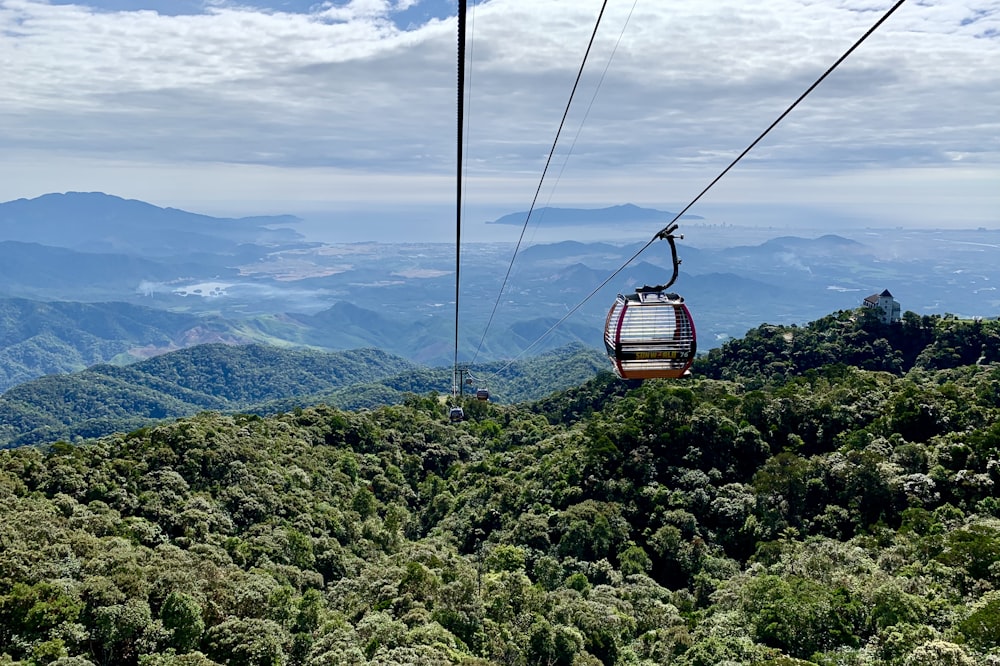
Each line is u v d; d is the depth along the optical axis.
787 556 53.84
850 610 41.53
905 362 119.75
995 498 56.62
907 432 71.31
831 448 74.69
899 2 7.23
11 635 32.78
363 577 51.28
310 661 36.44
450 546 69.44
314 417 99.81
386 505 82.19
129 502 53.88
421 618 42.38
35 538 41.09
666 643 44.78
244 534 56.12
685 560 59.34
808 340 126.81
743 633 42.88
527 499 73.50
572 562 59.12
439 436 109.62
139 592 37.66
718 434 73.38
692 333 14.83
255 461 70.12
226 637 36.16
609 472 71.69
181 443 66.06
